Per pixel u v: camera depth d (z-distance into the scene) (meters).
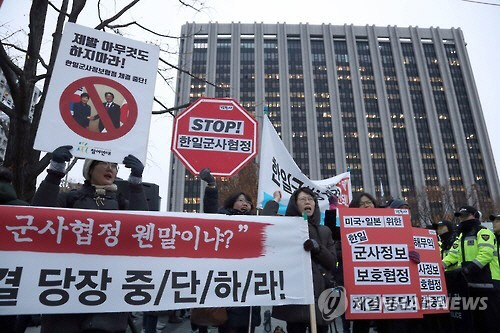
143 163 2.95
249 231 2.93
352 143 92.56
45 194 2.62
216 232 2.87
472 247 4.67
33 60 5.18
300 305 3.19
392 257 3.56
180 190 80.50
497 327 4.38
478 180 89.62
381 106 96.12
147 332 5.41
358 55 102.50
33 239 2.48
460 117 95.81
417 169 89.81
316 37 104.94
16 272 2.40
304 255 2.99
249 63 98.00
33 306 2.38
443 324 5.14
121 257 2.62
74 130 2.80
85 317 2.58
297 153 90.31
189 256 2.76
